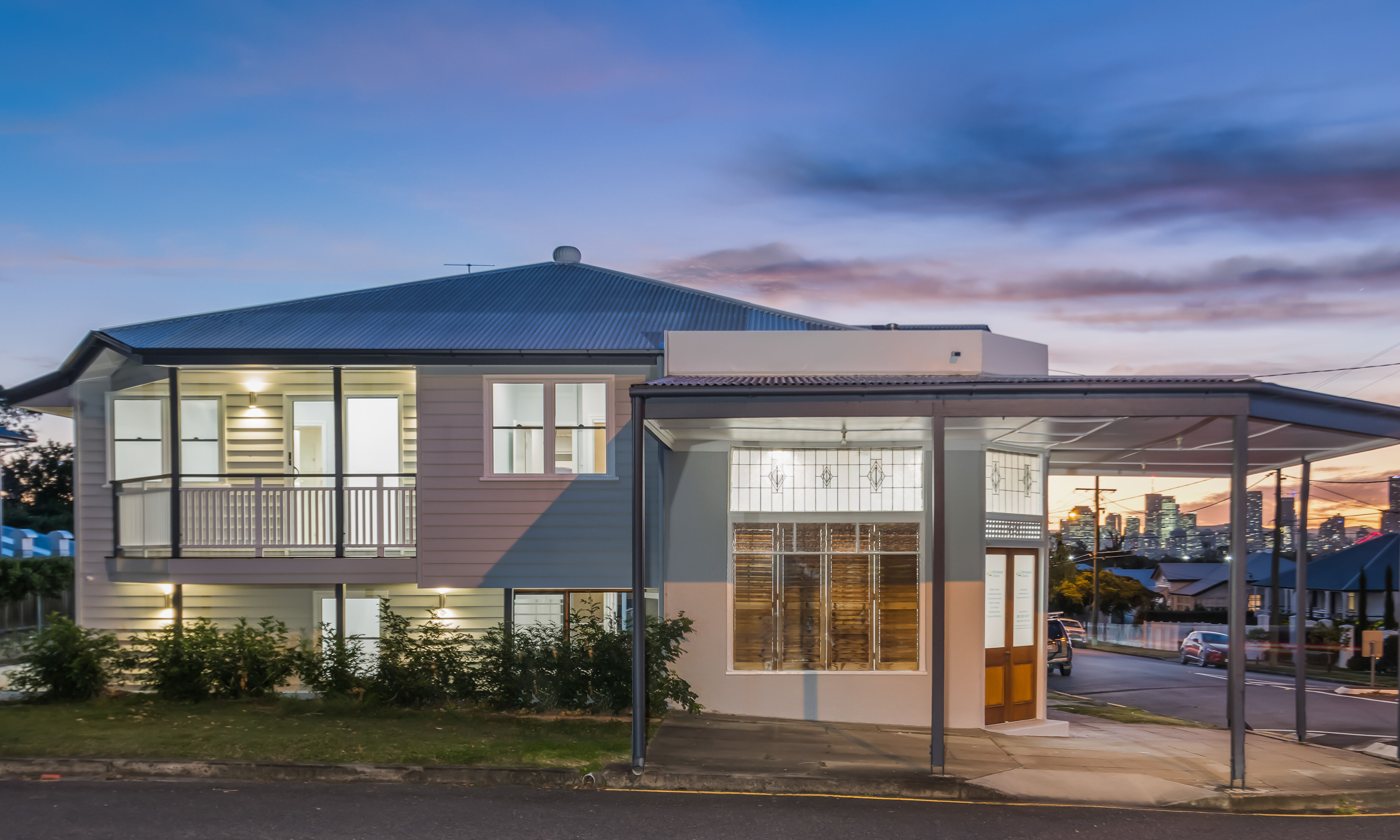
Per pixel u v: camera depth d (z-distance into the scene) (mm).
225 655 13336
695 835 8023
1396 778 10891
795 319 16953
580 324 15836
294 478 14734
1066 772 10539
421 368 14602
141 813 8211
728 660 13539
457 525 14492
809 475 13820
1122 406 9938
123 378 15945
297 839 7605
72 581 25359
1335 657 35812
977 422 11727
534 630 13516
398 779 9609
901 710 13469
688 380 11625
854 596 13695
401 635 13359
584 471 14727
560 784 9641
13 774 9508
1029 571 14562
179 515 14367
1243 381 9820
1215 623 69375
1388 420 11617
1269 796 9766
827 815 8781
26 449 41844
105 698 13367
